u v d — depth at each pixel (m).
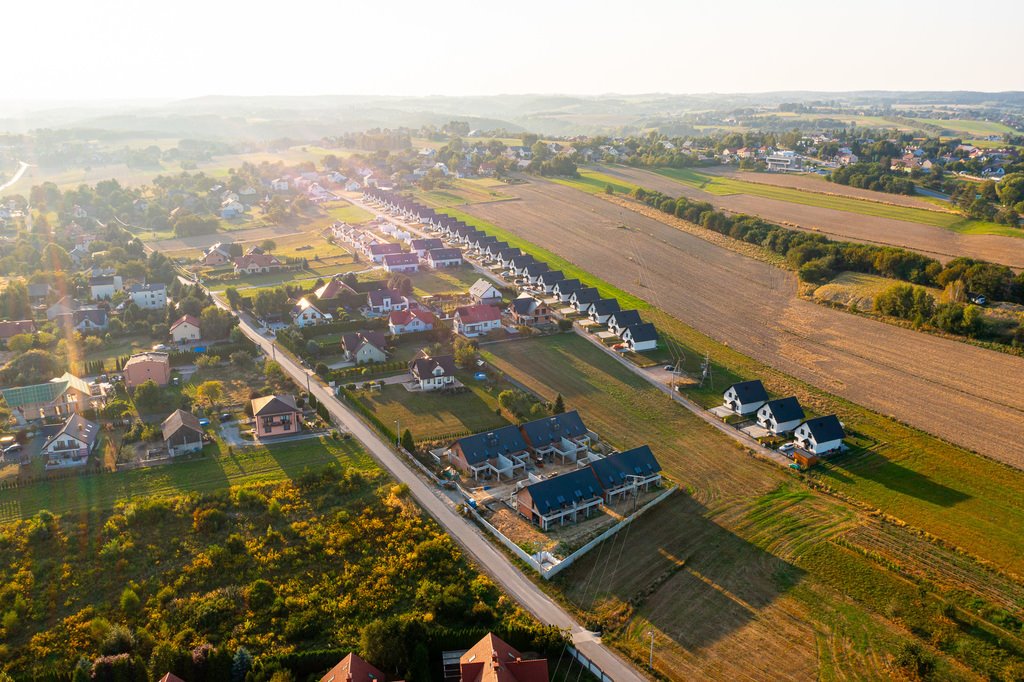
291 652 67.75
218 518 87.94
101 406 121.44
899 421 116.38
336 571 80.00
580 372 137.25
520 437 106.44
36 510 92.12
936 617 73.62
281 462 104.50
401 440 107.38
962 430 113.06
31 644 69.31
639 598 76.44
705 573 80.81
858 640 70.88
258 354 146.25
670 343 151.25
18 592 76.06
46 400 116.75
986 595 76.75
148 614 73.31
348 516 89.50
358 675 60.78
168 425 110.44
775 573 80.81
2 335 151.25
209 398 123.31
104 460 104.88
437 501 94.50
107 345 150.62
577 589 78.00
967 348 142.50
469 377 135.12
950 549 84.56
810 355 143.50
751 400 120.31
